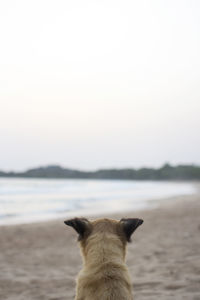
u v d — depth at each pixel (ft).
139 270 7.38
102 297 3.01
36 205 25.85
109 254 3.26
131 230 3.48
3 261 8.69
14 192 44.70
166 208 22.57
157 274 6.95
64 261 8.68
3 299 5.82
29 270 7.79
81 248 3.48
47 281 6.86
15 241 11.56
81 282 3.18
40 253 9.66
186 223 14.64
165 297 5.50
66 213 20.68
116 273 3.14
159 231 12.82
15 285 6.62
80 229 3.49
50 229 14.14
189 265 7.48
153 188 63.16
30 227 14.71
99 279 3.11
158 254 8.94
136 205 25.90
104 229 3.45
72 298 5.81
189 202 27.78
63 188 59.11
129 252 9.36
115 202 28.89
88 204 26.94
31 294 6.07
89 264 3.25
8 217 18.86
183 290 5.82
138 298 5.52
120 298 3.01
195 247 9.57
